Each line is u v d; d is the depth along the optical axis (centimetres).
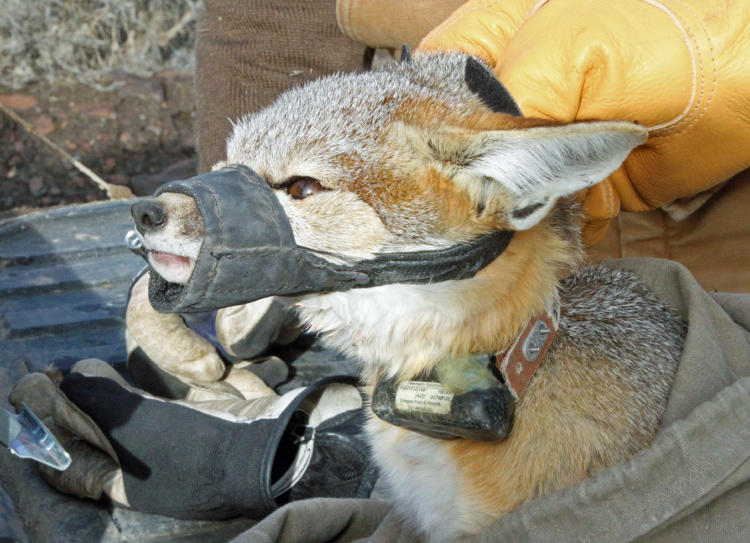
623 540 62
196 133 110
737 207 78
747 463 62
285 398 78
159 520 78
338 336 68
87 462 78
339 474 79
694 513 63
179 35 234
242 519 79
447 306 65
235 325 86
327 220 63
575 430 65
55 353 93
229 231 61
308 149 64
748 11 69
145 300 85
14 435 67
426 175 63
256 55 99
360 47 102
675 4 69
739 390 62
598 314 68
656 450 62
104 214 125
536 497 65
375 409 67
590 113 69
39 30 222
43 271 108
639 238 82
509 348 65
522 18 75
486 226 64
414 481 68
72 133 199
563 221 68
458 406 64
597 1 70
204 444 76
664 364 67
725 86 69
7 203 176
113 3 228
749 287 79
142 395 80
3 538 73
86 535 76
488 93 66
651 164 73
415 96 66
